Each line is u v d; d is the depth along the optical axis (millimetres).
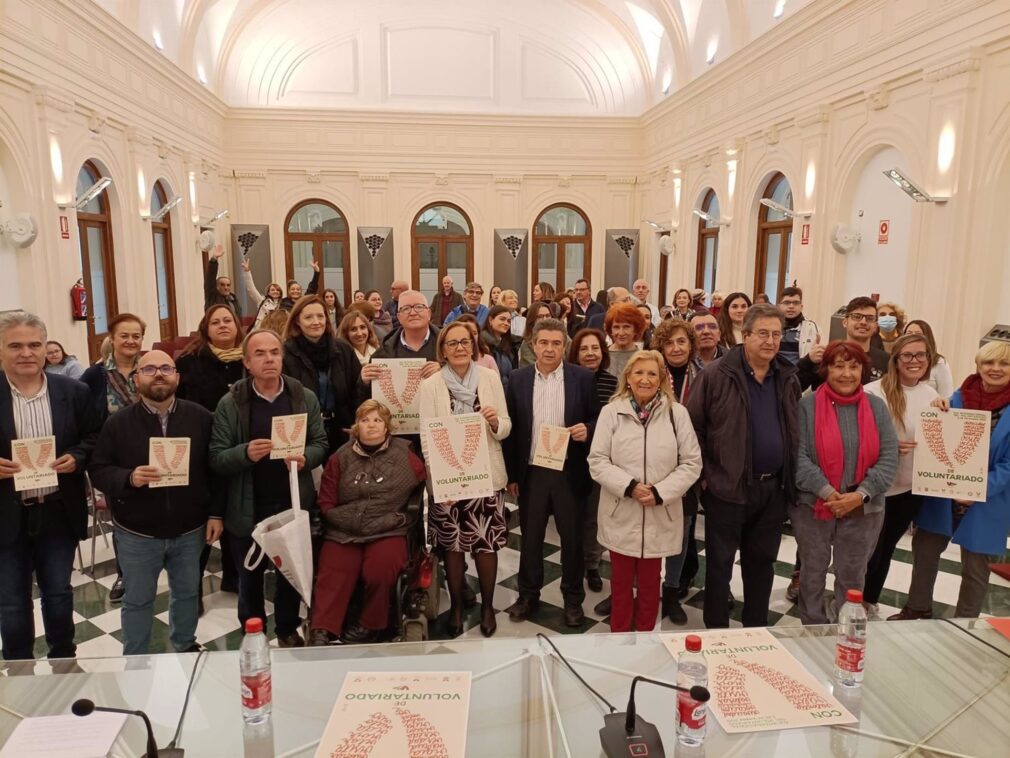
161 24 8789
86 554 3961
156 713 1513
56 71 6027
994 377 2742
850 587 2705
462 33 12195
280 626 2955
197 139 10172
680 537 2766
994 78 4719
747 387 2676
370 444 2941
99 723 1464
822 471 2631
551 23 12180
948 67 5012
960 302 5051
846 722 1505
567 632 3119
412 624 2938
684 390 3406
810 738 1467
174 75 9016
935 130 5215
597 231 12672
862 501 2559
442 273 12602
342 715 1493
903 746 1456
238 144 11688
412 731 1450
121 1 7465
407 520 2912
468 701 1548
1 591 2438
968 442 2602
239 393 2734
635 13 11391
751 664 1688
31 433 2434
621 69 12492
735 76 8633
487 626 3068
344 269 12414
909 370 2891
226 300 7945
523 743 1443
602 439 2789
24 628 2486
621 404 2768
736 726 1485
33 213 5738
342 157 11969
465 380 3123
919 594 2984
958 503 2814
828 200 6785
